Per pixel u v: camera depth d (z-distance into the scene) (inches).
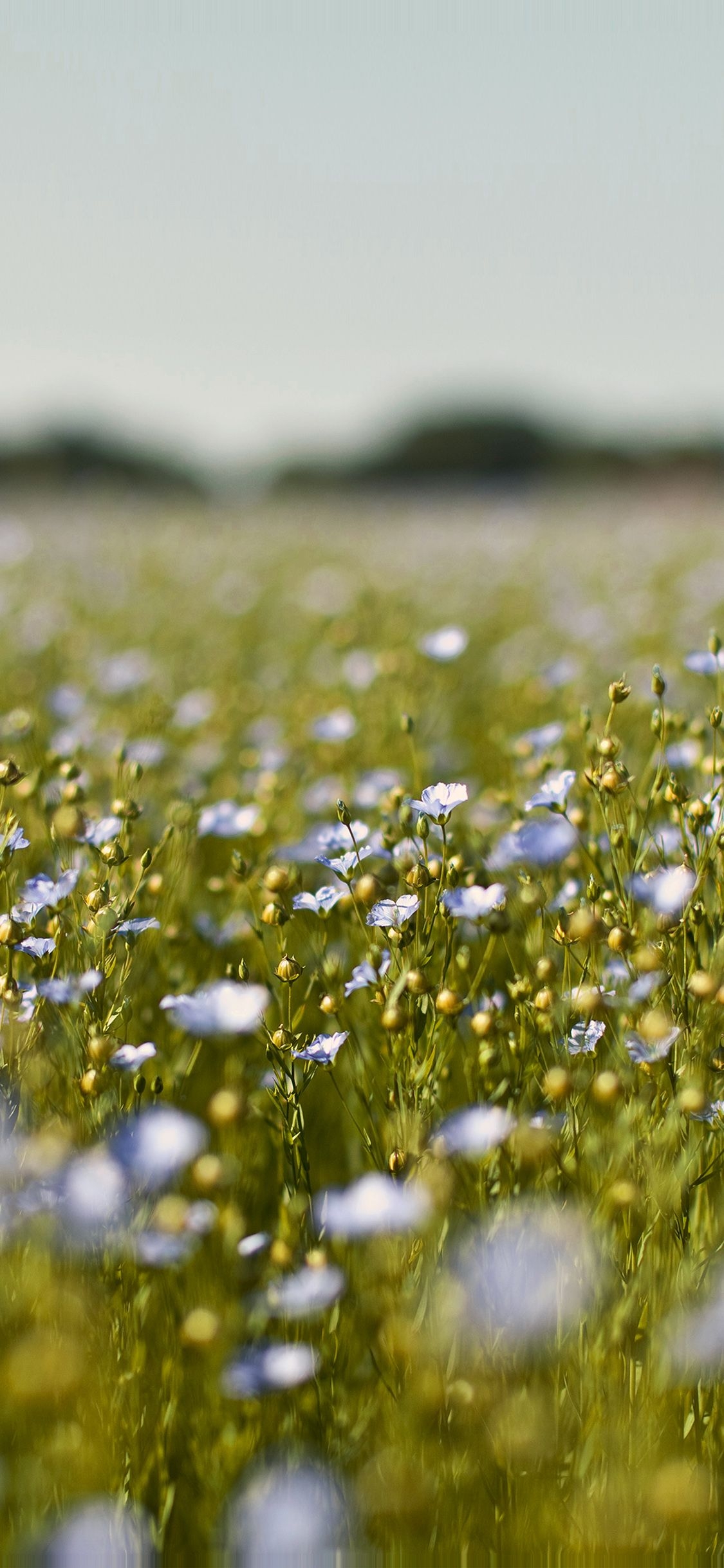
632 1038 53.1
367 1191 50.6
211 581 156.0
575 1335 50.6
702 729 59.8
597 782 55.3
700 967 54.1
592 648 94.4
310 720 73.4
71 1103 53.4
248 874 57.3
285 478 507.5
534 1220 50.5
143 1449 50.8
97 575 152.5
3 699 76.4
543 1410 49.7
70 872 55.3
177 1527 50.4
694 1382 50.5
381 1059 55.6
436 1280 50.9
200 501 354.3
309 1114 56.8
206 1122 56.1
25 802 59.8
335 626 103.0
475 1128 51.6
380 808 59.6
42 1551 48.4
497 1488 49.6
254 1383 50.0
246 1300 51.8
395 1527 48.9
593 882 54.9
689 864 54.9
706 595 124.5
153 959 57.8
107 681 81.1
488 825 61.4
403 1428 49.5
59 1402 49.4
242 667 99.4
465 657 102.1
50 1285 50.6
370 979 54.5
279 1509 48.4
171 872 58.7
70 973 54.4
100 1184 50.6
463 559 184.4
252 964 58.9
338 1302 51.2
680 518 267.9
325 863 55.5
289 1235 52.2
